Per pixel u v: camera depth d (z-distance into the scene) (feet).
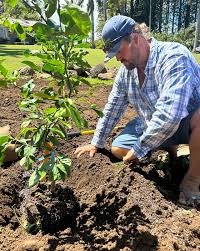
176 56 9.46
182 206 9.96
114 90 11.34
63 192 9.65
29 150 8.18
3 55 41.22
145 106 10.62
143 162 11.66
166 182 11.14
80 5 7.97
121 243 8.54
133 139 11.44
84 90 21.31
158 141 9.81
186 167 11.67
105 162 11.51
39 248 8.45
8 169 11.17
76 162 11.64
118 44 9.34
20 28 8.18
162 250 8.28
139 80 10.24
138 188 10.25
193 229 8.91
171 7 183.73
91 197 10.22
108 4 129.80
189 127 10.00
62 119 8.56
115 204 9.73
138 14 150.20
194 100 9.92
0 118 15.56
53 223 9.07
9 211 9.64
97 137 11.67
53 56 8.30
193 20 167.32
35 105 8.45
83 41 8.29
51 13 7.65
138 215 9.30
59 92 8.82
